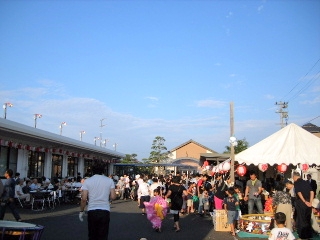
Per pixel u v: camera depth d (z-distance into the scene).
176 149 60.22
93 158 31.73
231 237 10.52
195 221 14.09
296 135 13.51
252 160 13.26
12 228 6.02
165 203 11.38
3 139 16.95
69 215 14.30
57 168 24.39
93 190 6.27
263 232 10.83
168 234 10.76
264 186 17.94
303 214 9.76
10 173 10.77
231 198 10.98
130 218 14.36
